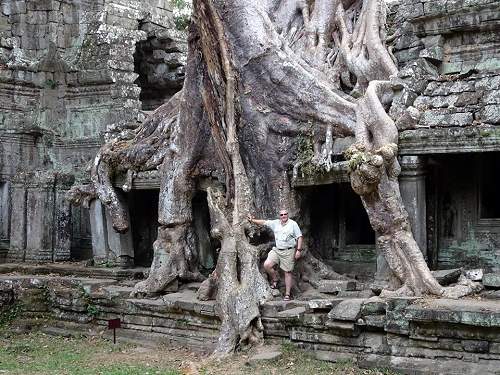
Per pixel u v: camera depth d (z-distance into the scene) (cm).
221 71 1175
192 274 1273
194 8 1169
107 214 1523
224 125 1176
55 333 1295
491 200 1154
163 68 2005
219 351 1011
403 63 1252
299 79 1182
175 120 1412
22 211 1708
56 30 1956
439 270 1076
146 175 1409
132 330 1215
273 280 1102
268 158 1190
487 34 1145
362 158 975
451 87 1100
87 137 1891
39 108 1925
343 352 948
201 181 1298
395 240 990
